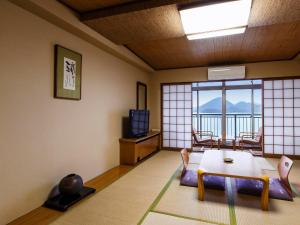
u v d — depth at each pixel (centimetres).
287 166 251
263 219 193
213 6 206
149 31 274
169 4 208
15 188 192
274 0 196
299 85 434
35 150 213
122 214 202
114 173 332
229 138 557
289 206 218
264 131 461
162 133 547
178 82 527
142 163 396
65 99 254
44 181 224
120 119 395
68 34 257
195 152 501
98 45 310
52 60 234
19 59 195
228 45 353
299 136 438
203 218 194
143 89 512
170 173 332
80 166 281
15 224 184
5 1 182
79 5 229
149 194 249
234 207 216
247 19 232
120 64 395
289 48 366
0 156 179
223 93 555
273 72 450
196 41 335
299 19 235
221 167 252
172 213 204
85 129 292
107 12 233
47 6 203
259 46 356
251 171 236
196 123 696
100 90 329
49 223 186
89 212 206
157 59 446
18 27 194
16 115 193
